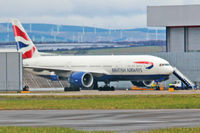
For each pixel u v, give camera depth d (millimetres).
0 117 88875
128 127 72812
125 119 82812
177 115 87938
